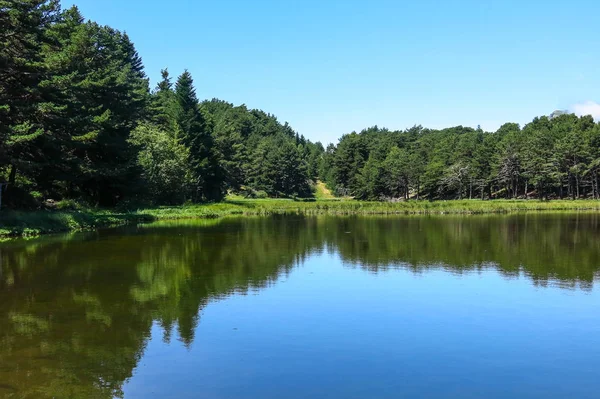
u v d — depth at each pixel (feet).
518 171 304.09
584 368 26.89
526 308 39.32
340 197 394.32
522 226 118.93
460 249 74.28
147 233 99.45
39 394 23.12
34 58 99.66
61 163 117.91
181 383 24.58
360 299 42.16
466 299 42.29
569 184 282.77
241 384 24.48
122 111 148.46
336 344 30.53
